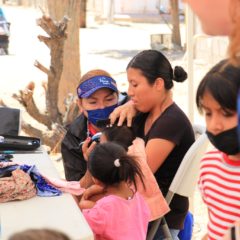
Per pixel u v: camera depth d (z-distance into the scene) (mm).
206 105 1736
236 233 1373
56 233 1273
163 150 2648
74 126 3100
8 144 2963
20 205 2262
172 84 2762
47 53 13766
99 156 2424
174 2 14961
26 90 5707
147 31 20156
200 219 4199
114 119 2861
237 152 1774
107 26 21891
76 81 6734
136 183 2514
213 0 1197
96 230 2303
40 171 2674
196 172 2617
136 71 2680
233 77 1667
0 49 13617
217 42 9508
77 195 2496
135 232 2383
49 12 6902
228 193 1867
